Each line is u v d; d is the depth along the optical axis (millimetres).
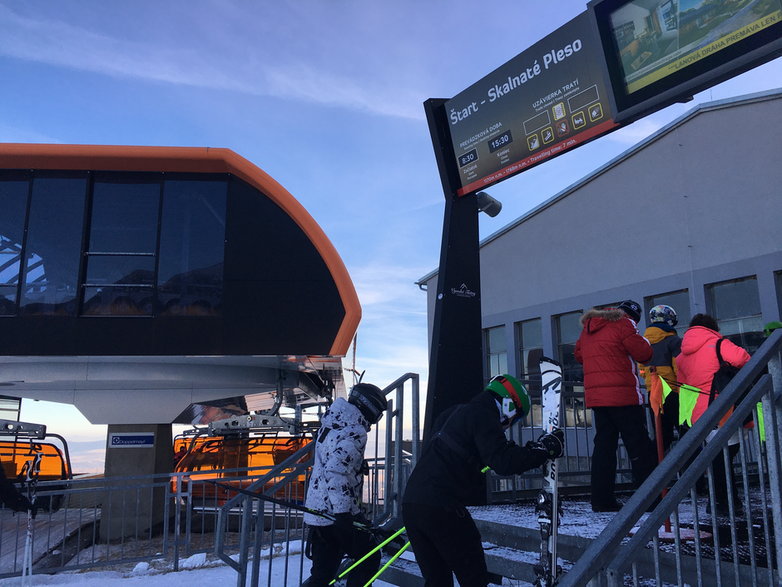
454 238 6172
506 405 3131
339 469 3711
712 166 12305
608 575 2010
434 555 3129
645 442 4777
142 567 7980
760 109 11664
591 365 4930
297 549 8281
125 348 9523
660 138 13352
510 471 2840
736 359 4145
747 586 2947
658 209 13234
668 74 4715
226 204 10016
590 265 14648
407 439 6246
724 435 2533
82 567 7809
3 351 9352
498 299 17281
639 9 4895
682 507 5031
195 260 9844
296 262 9891
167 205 9969
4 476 4262
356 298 9828
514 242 16984
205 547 8992
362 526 3721
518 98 5758
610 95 5059
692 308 12234
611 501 4891
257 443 12156
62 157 9648
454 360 5840
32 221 9727
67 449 15406
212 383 10695
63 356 9430
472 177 6152
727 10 4406
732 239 11766
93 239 9805
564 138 5406
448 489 2994
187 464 11773
